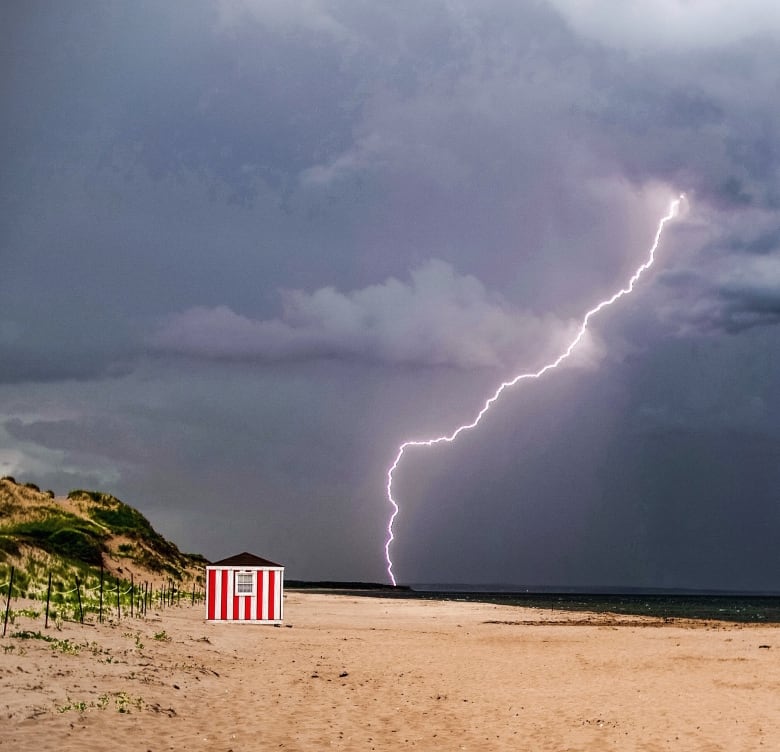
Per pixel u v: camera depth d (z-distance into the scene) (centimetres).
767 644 3747
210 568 4150
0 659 1806
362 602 9512
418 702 1931
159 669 2089
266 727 1545
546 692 2144
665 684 2328
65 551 6016
